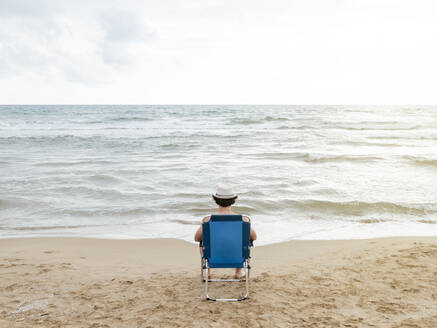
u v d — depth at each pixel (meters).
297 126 43.31
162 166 16.38
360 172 15.02
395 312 3.52
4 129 39.88
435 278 4.36
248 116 70.69
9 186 12.28
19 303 3.93
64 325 3.37
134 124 49.97
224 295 4.11
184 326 3.32
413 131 37.22
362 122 49.84
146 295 4.14
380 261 5.20
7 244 6.95
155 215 9.27
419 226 8.27
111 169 15.57
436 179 13.64
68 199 10.79
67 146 24.94
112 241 7.23
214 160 18.31
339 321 3.37
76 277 4.87
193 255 6.30
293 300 3.91
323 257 5.83
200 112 93.50
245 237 3.81
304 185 12.53
